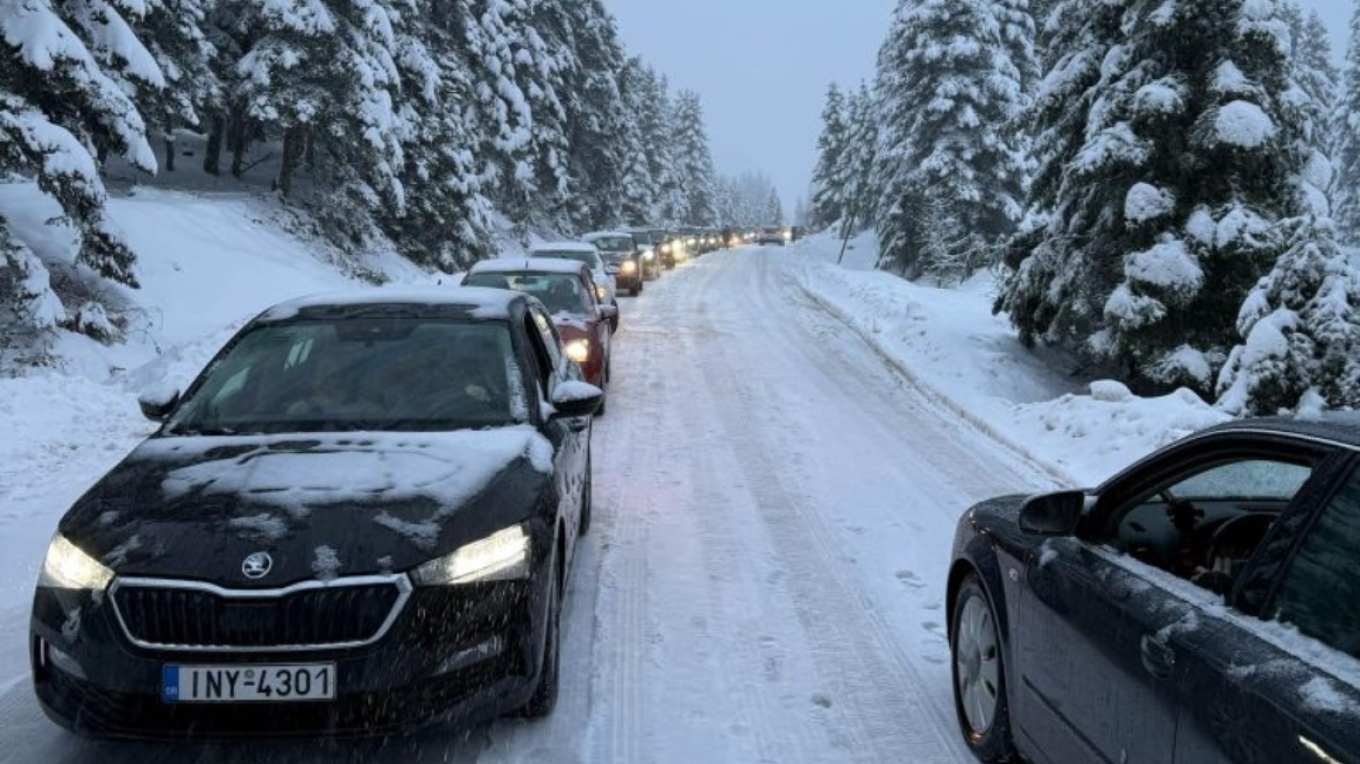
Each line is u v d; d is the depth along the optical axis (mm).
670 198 81938
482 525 3750
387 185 26484
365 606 3400
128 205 20969
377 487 3834
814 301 27609
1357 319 10758
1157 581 2947
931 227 35094
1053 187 16312
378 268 28344
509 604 3697
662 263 41875
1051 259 15586
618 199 56062
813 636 5309
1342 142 55344
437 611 3488
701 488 8375
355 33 24969
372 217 29969
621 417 11375
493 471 4121
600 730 4176
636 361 15859
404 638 3416
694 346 17859
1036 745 3473
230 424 4602
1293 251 11195
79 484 7805
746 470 9055
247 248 22344
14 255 13859
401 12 29094
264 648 3330
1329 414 2850
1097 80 15484
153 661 3320
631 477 8688
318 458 4082
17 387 10094
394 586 3436
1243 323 11469
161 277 18422
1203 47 14062
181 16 22219
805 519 7523
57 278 16047
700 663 4910
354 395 4777
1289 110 13750
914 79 37656
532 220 44281
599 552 6602
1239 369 11156
